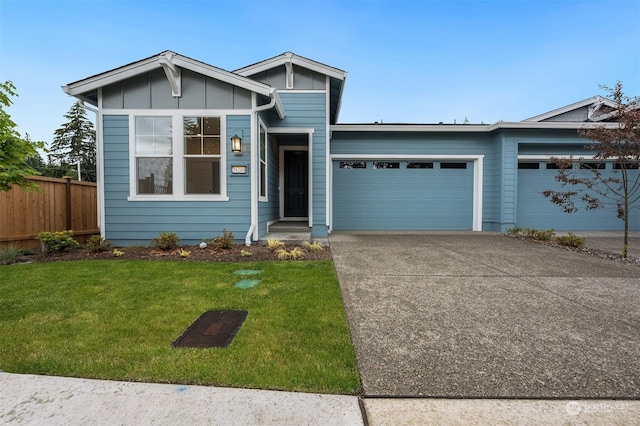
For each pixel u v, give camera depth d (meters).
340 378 1.85
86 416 1.54
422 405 1.64
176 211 6.38
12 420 1.51
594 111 9.98
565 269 4.61
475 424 1.50
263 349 2.17
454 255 5.61
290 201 9.95
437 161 9.38
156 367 1.94
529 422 1.52
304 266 4.66
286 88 7.71
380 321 2.70
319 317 2.74
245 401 1.65
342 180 9.37
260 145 6.89
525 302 3.19
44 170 23.36
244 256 5.36
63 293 3.37
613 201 9.40
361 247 6.40
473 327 2.59
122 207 6.32
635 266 4.83
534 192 9.47
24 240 5.91
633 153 5.66
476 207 9.33
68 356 2.07
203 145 6.38
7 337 2.34
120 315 2.77
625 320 2.74
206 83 6.31
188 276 4.09
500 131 8.88
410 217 9.42
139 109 6.26
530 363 2.04
